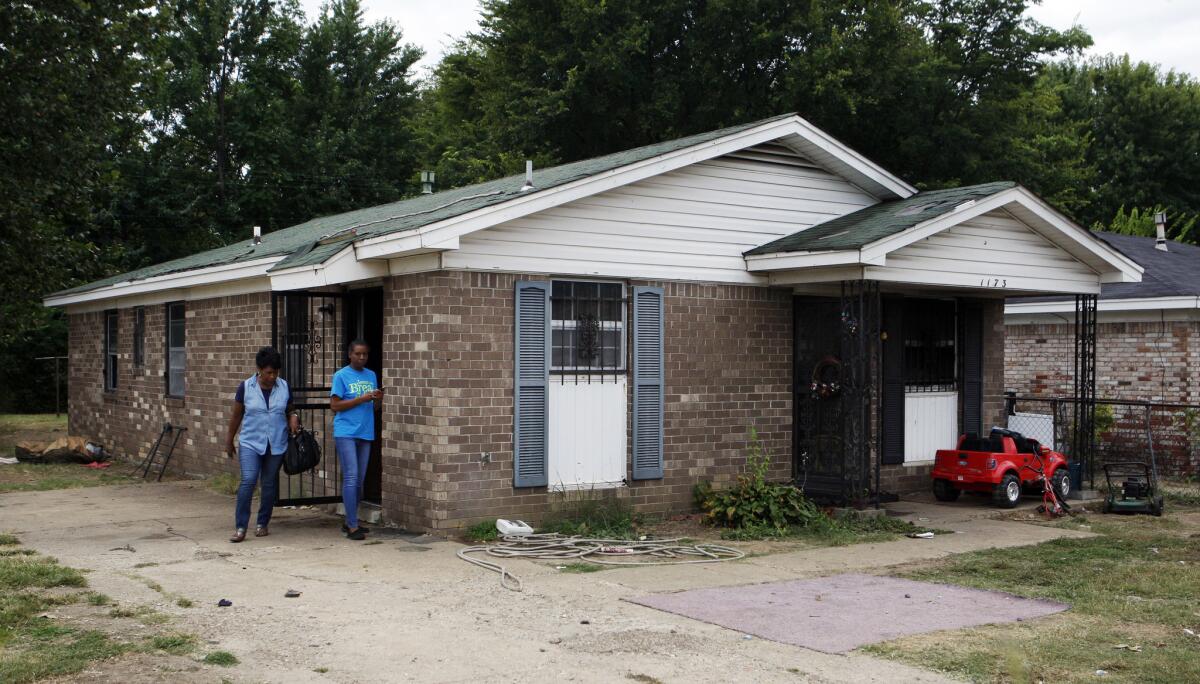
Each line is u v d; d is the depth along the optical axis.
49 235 21.03
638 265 10.99
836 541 9.95
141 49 22.20
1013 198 11.55
